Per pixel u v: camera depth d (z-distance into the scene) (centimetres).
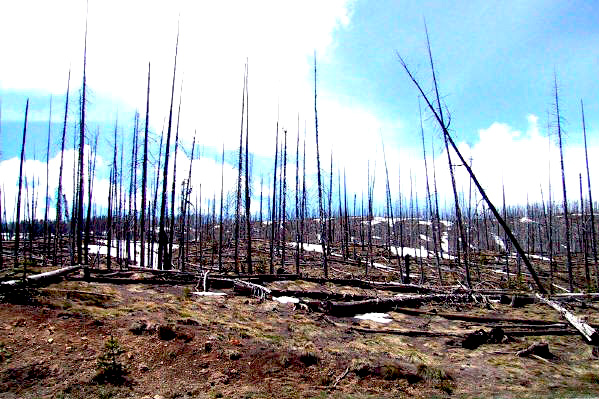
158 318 1041
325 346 1030
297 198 3672
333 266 3619
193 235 5972
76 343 847
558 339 1293
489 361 1047
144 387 727
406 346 1143
